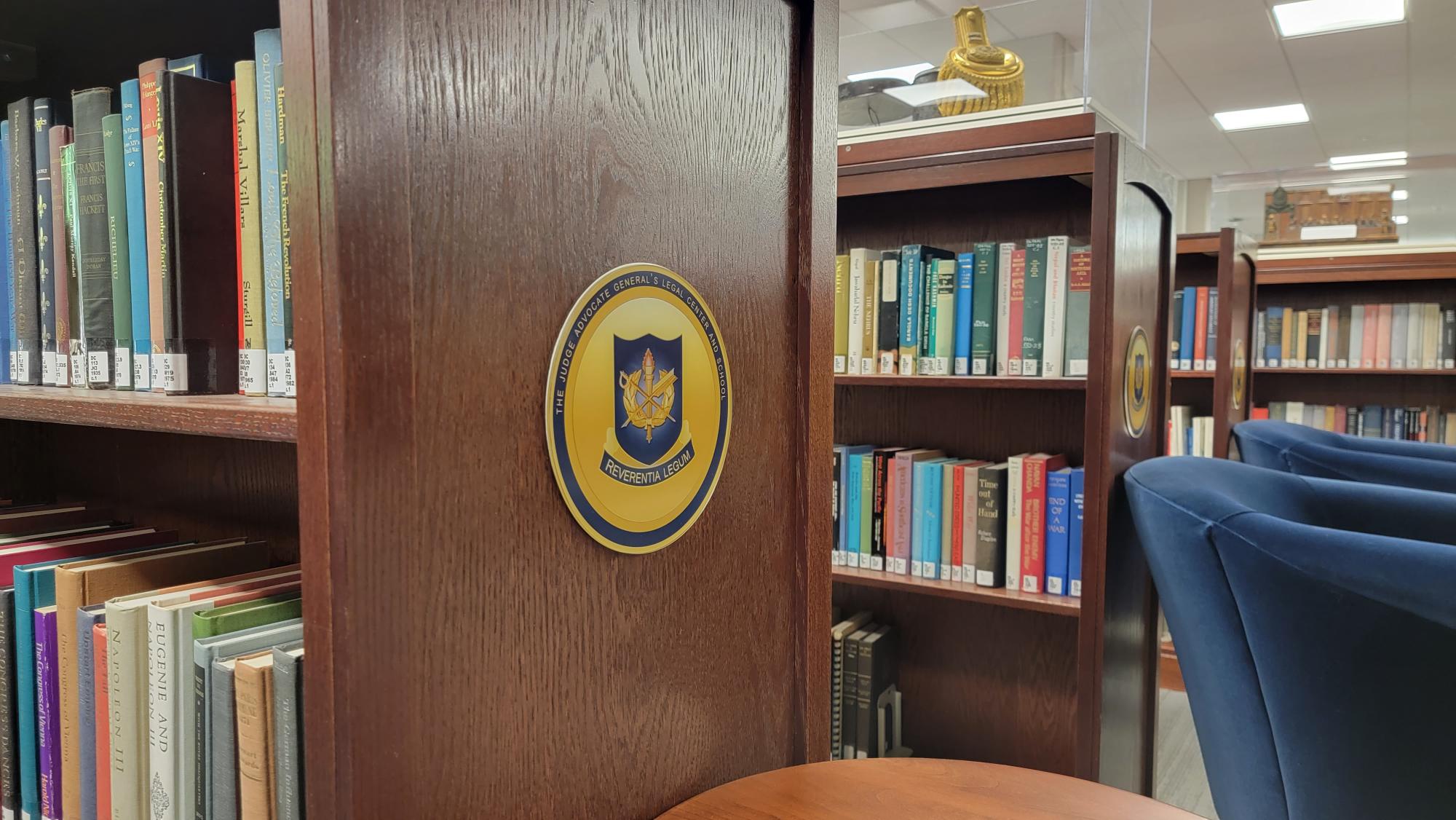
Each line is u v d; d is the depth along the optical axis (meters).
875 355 2.17
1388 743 1.25
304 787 0.66
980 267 2.03
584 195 0.71
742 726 0.92
